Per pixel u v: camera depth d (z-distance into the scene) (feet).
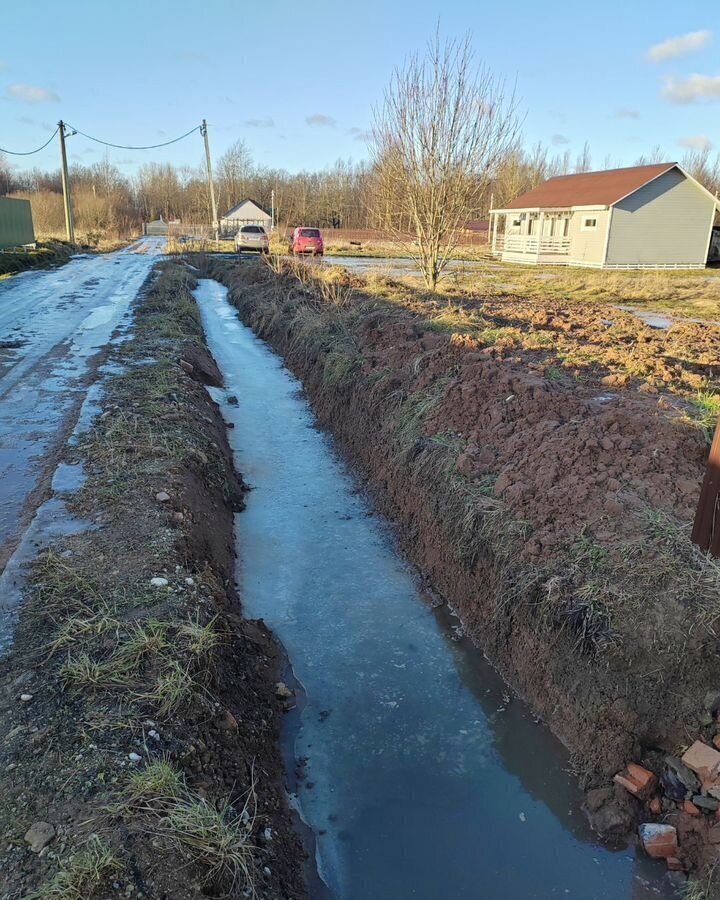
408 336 28.81
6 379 27.71
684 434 15.44
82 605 12.00
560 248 107.96
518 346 27.94
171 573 13.38
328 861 9.78
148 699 9.94
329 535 19.03
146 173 290.97
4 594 12.26
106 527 14.84
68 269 82.33
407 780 11.24
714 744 10.28
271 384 33.88
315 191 236.22
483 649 14.28
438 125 46.85
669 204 99.86
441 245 57.31
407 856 9.91
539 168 209.15
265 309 46.52
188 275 71.97
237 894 7.73
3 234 88.48
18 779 8.40
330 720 12.49
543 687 12.34
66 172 127.85
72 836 7.61
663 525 12.87
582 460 15.16
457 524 16.10
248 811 9.30
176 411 22.89
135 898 7.05
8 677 10.25
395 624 15.28
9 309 47.98
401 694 13.16
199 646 11.19
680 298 59.06
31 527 14.73
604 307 47.62
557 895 9.34
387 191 51.52
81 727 9.28
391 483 20.45
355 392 25.96
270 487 21.98
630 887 9.35
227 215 205.77
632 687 10.91
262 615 15.38
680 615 11.16
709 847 9.27
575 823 10.34
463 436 19.08
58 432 21.22
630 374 23.47
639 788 10.16
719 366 26.04
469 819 10.53
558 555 13.21
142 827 7.80
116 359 31.30
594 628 11.53
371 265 86.94
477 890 9.42
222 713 10.57
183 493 17.07
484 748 11.85
